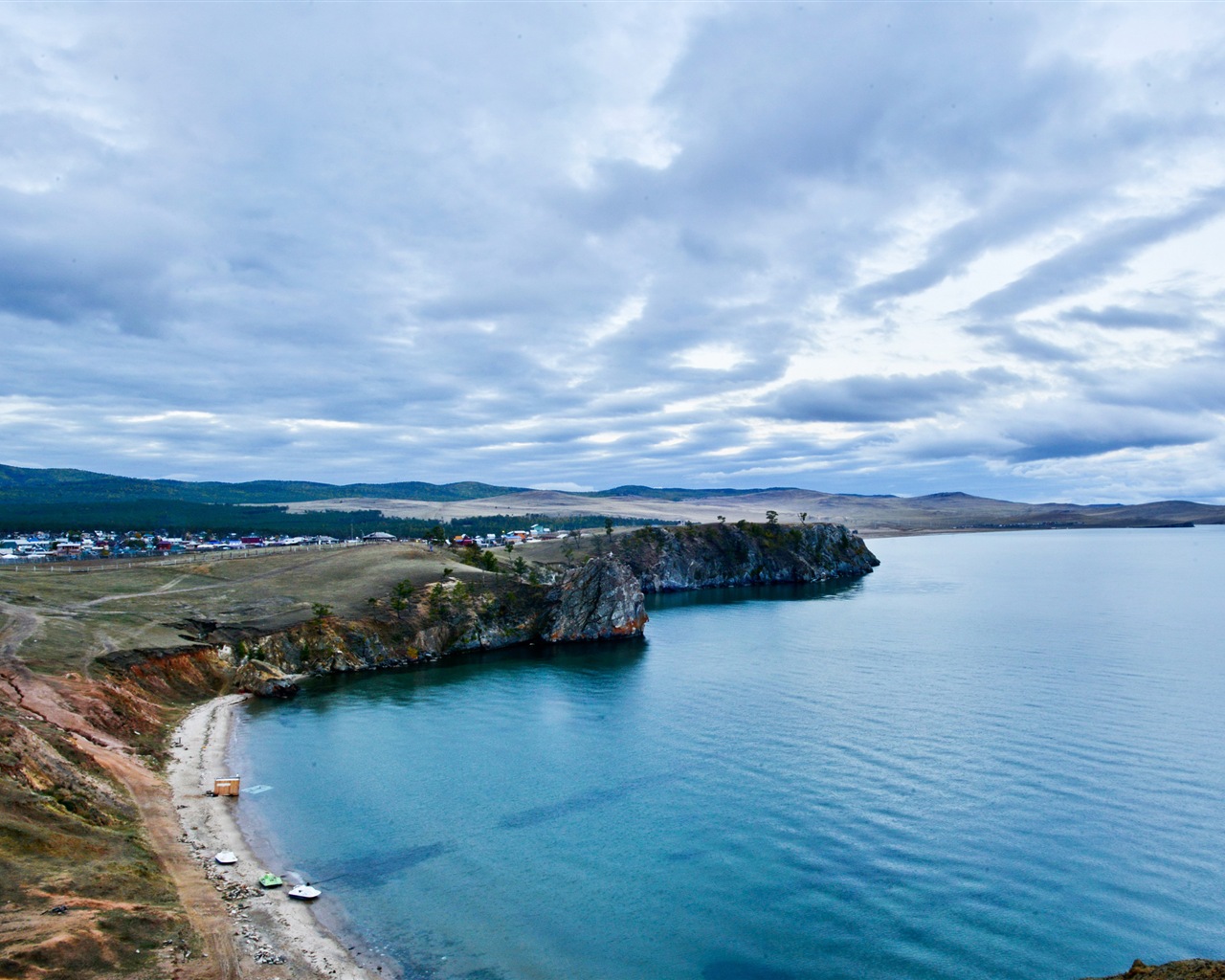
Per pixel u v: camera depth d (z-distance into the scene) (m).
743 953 39.41
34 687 68.12
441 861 49.56
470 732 80.31
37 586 123.12
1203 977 23.66
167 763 66.38
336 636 119.56
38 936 32.19
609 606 145.00
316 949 38.47
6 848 39.03
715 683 102.44
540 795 61.34
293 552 192.75
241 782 63.72
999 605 178.88
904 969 37.88
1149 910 43.03
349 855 50.34
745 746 73.06
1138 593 198.00
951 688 94.75
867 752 70.06
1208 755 67.75
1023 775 63.47
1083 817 55.12
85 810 47.81
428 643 129.62
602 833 54.00
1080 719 79.69
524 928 41.62
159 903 39.25
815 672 107.38
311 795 61.03
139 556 195.25
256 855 49.59
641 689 100.75
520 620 144.62
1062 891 45.16
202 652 101.31
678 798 60.34
